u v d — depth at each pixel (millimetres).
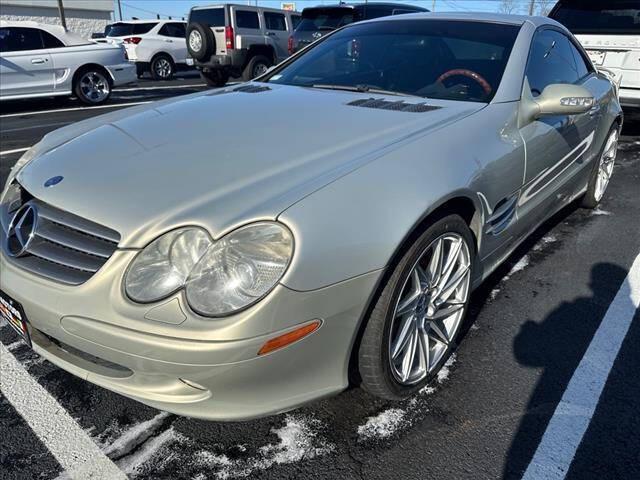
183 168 1810
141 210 1624
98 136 2193
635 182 5004
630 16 6168
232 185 1693
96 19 30203
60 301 1627
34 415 2020
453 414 2043
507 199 2418
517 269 3217
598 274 3164
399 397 2020
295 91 2770
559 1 6746
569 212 4195
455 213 2047
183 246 1540
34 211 1803
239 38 12125
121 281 1556
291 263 1505
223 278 1496
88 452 1859
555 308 2785
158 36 15609
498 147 2271
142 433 1947
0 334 2520
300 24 11297
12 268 1789
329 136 2043
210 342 1468
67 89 9703
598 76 3945
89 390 2158
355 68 2990
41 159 2094
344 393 2137
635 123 7371
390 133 2086
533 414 2047
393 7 10953
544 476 1781
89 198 1714
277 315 1500
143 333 1510
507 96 2533
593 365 2334
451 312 2223
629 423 2012
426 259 2029
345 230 1608
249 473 1786
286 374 1613
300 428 1972
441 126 2186
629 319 2693
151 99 11234
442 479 1769
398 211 1729
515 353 2408
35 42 9242
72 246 1668
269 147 1942
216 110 2420
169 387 1636
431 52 2891
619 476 1787
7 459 1823
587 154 3588
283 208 1574
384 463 1827
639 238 3701
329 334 1633
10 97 8977
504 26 2957
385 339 1817
